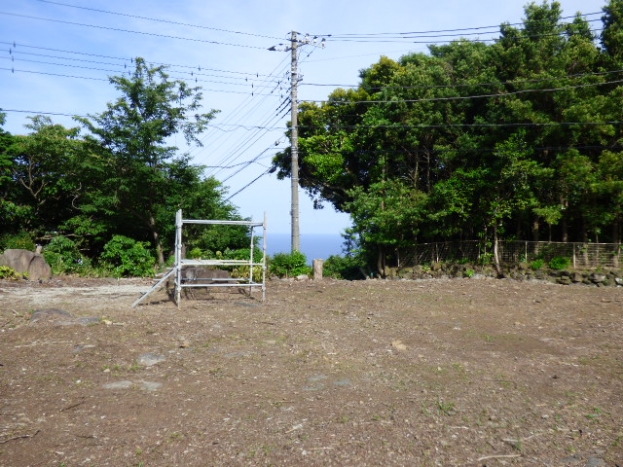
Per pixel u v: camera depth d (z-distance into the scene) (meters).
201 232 26.42
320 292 13.73
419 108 21.41
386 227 21.41
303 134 29.67
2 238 24.19
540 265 17.78
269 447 4.63
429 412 5.42
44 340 7.98
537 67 18.59
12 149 25.11
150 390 6.01
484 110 20.09
